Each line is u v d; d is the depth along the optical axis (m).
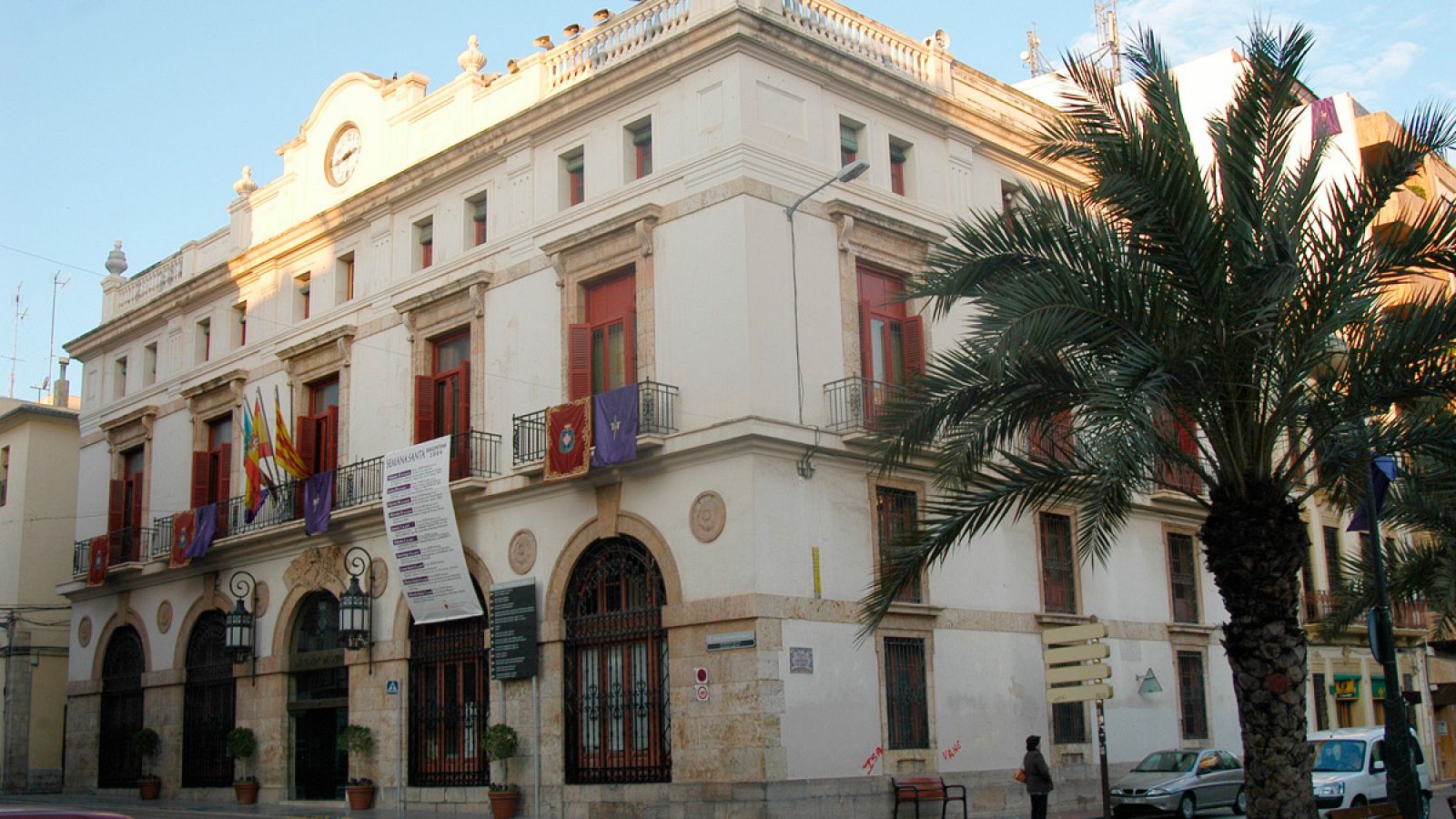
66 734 35.25
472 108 27.05
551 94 25.67
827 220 22.94
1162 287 13.58
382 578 26.73
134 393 35.59
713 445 21.00
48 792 38.03
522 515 24.19
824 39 23.94
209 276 32.72
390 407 27.25
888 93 24.48
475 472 24.81
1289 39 13.91
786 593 20.73
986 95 27.12
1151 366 12.52
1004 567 24.89
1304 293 13.77
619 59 24.47
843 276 23.00
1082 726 25.67
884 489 23.09
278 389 30.34
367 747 26.03
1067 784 24.80
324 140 30.58
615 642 22.42
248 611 29.77
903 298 14.73
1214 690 29.02
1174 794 23.16
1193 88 35.12
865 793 21.09
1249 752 13.56
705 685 20.75
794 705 20.41
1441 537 22.14
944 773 22.53
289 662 28.80
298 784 28.31
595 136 24.36
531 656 23.25
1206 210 13.17
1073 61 14.41
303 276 30.53
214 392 32.28
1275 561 13.64
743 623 20.38
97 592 35.06
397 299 27.61
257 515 29.78
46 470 40.69
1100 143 13.64
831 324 22.55
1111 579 27.19
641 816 21.27
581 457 22.39
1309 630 32.69
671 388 21.98
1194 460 14.27
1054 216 14.16
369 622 26.53
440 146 27.62
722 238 21.72
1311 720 33.00
